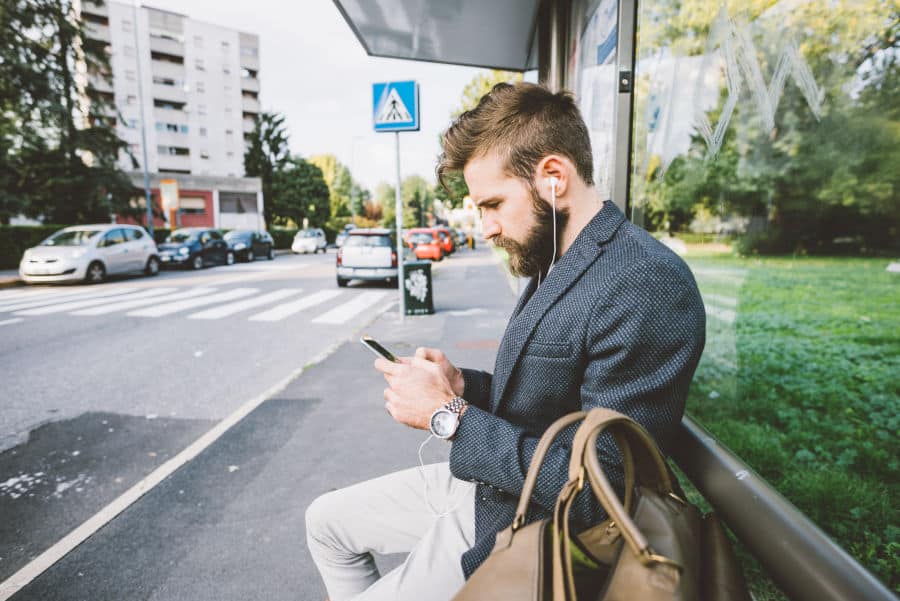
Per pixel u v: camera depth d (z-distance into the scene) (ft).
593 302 3.25
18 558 8.11
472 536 4.15
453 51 16.22
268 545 8.32
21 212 77.56
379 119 25.04
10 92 73.26
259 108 250.78
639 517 2.61
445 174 4.01
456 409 3.60
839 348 15.06
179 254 62.85
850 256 27.78
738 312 18.39
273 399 15.12
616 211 3.66
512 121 3.57
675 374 3.04
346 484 10.23
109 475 10.89
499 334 23.80
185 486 10.20
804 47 15.87
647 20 9.73
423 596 3.97
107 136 84.58
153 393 16.31
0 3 69.67
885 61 16.05
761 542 2.66
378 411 14.05
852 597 2.10
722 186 25.09
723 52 8.95
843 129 21.53
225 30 235.20
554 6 12.44
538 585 2.32
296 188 219.61
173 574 7.66
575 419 2.69
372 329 25.77
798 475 9.00
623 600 2.11
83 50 79.97
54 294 39.83
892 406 11.45
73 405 15.24
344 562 5.11
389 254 44.11
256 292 41.73
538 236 3.74
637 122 9.65
